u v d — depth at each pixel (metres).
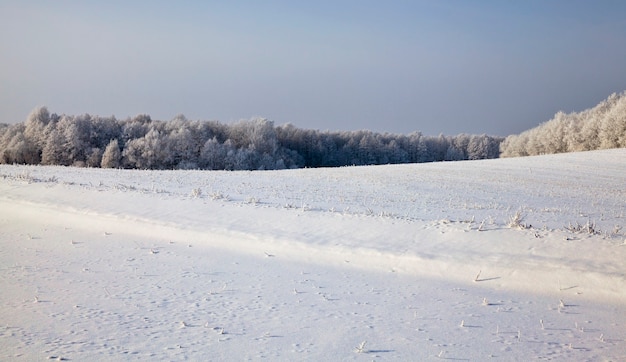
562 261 10.08
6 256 11.77
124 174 30.62
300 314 8.13
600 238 11.18
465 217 16.47
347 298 9.03
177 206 16.88
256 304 8.62
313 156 110.69
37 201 17.81
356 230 13.39
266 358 6.28
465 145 128.88
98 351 6.30
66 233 14.25
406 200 21.95
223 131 96.81
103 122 82.88
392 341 6.99
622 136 66.19
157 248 12.70
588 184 33.47
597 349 6.73
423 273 10.48
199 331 7.21
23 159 73.19
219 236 13.47
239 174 34.69
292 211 15.97
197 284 9.80
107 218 15.55
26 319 7.50
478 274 10.05
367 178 33.47
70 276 10.20
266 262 11.48
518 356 6.48
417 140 124.81
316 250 12.07
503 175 38.00
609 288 9.02
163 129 87.69
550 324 7.73
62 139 72.62
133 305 8.40
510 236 11.75
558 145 78.31
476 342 6.99
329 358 6.34
